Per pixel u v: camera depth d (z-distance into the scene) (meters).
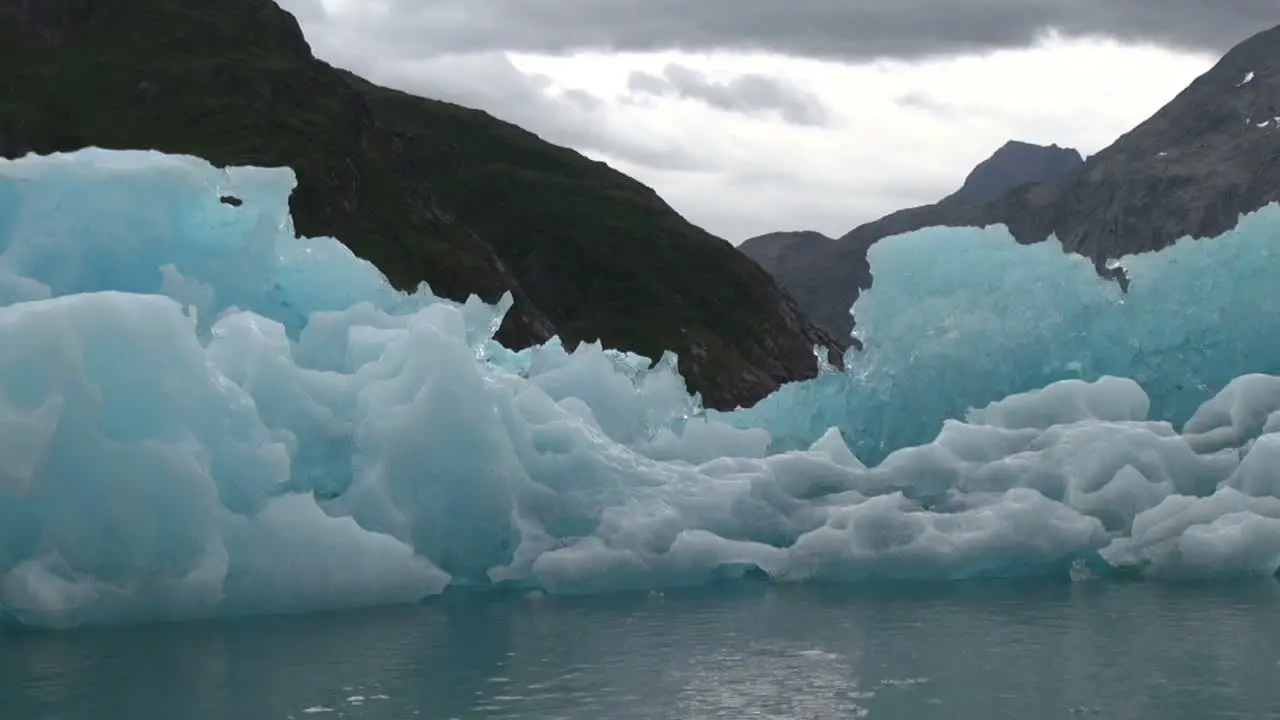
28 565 10.43
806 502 14.60
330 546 11.73
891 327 17.97
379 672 9.16
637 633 10.67
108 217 12.91
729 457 15.52
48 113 70.94
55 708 8.13
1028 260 17.69
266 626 10.90
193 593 10.89
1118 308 17.36
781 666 9.35
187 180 13.20
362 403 13.02
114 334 10.84
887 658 9.59
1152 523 13.54
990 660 9.46
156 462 10.76
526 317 75.69
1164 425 15.04
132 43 79.31
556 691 8.62
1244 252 16.95
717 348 93.50
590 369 16.36
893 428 17.81
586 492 13.81
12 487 10.04
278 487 12.05
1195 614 11.23
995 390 17.45
